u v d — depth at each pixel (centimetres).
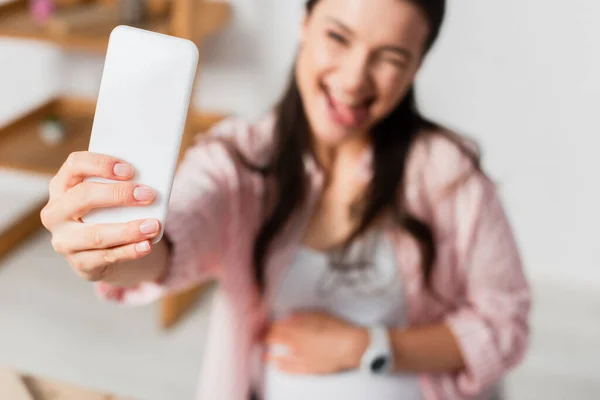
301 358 95
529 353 196
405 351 92
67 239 57
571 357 195
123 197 55
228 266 95
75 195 56
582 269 219
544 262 221
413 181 93
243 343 99
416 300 96
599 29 184
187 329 198
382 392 94
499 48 191
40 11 181
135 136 56
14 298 205
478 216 94
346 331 94
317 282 96
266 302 98
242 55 204
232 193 92
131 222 55
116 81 56
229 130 97
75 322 197
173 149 56
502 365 94
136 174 56
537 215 213
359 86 85
